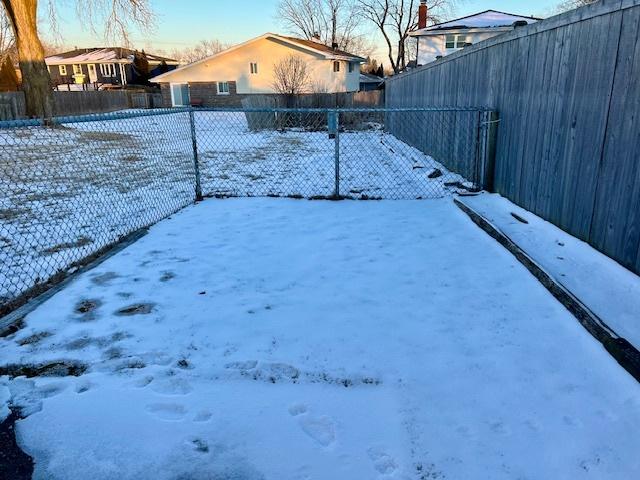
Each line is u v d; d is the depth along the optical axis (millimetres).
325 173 8781
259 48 25406
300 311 3229
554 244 4172
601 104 3727
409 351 2723
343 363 2617
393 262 4105
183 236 4965
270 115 18328
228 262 4184
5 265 4176
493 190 6328
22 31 16484
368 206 6125
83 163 9961
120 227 5316
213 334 2936
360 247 4520
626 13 3383
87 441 2082
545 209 4746
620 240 3500
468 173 7141
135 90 36000
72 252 4516
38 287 3650
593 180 3857
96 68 45438
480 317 3092
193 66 26125
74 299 3436
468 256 4195
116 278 3832
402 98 13602
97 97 26328
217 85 26344
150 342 2846
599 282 3320
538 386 2381
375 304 3314
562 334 2848
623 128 3443
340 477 1876
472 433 2084
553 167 4559
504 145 5887
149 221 5547
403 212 5777
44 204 6320
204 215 5812
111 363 2629
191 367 2594
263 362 2629
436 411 2230
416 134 11367
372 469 1910
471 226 5082
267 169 9344
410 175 8320
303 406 2285
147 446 2049
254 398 2348
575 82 4125
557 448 1984
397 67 41906
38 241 4816
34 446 2057
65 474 1916
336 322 3068
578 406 2227
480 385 2406
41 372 2562
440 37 21891
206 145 13430
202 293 3537
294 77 22453
